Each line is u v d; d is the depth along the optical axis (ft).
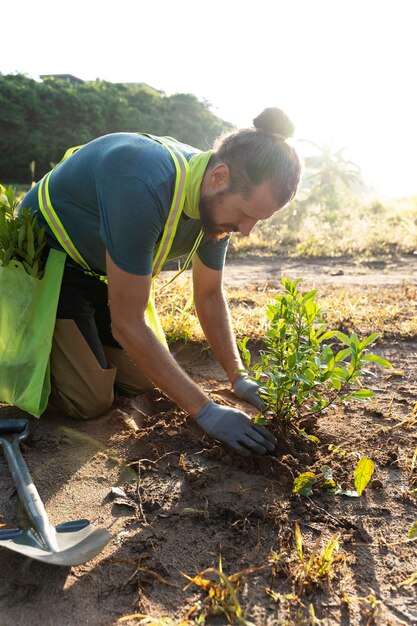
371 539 6.13
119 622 4.98
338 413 9.09
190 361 11.46
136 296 6.97
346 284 19.44
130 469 7.33
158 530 6.19
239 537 6.07
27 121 150.51
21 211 8.32
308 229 33.24
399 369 10.94
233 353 9.04
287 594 5.25
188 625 4.88
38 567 5.61
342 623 4.99
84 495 6.79
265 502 6.64
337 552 5.86
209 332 9.07
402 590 5.41
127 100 174.29
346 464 7.51
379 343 12.34
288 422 7.66
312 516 6.47
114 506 6.60
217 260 8.61
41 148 147.13
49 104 152.46
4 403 8.69
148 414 9.07
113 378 8.59
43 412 8.91
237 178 6.42
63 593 5.30
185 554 5.82
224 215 6.82
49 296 8.14
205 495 6.77
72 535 5.71
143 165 6.72
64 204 7.92
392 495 6.94
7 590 5.34
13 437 7.59
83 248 8.07
